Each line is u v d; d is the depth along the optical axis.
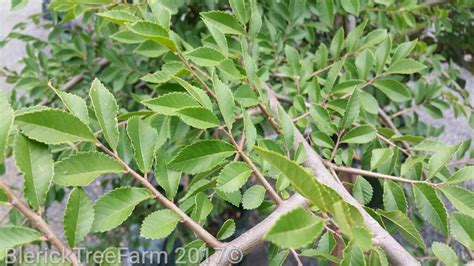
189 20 0.86
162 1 0.55
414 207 0.60
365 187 0.47
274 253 0.44
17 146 0.32
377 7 0.83
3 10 1.68
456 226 0.37
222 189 0.37
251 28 0.49
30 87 0.84
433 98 0.78
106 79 0.79
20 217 0.65
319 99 0.53
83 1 0.49
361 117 0.55
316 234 0.27
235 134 0.56
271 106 0.53
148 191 0.36
